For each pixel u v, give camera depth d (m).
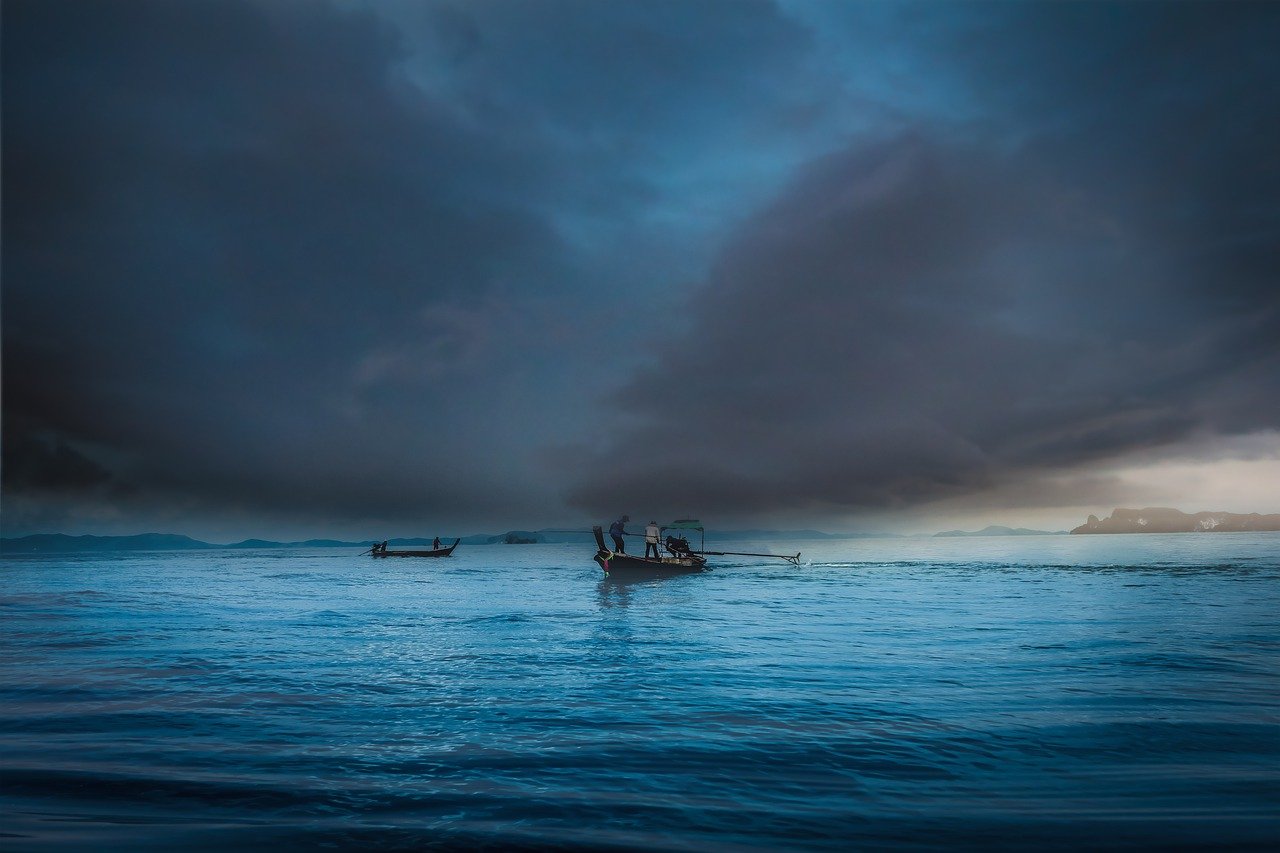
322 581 51.16
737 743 8.23
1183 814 6.05
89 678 12.77
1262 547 103.88
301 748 8.28
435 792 6.77
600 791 6.75
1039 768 7.25
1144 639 15.72
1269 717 9.07
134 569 81.25
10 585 47.31
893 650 14.94
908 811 6.18
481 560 109.62
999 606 24.52
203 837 5.74
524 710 10.02
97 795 6.75
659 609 25.38
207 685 12.05
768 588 36.69
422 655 15.18
